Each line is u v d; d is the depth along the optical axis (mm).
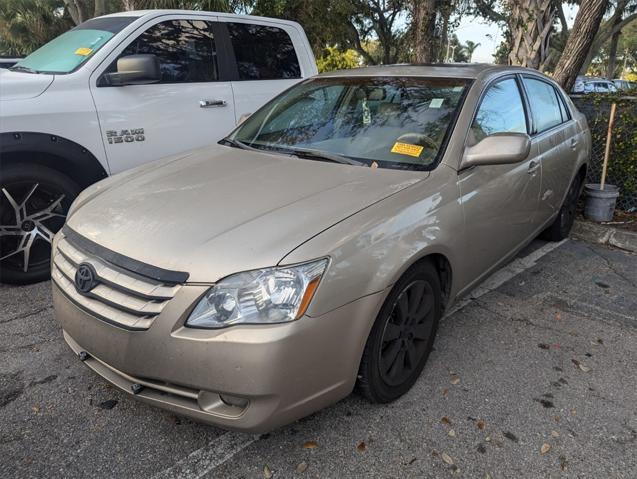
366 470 2203
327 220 2232
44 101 3695
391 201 2445
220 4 9008
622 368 2990
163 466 2199
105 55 4086
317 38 13203
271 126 3525
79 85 3922
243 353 1918
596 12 6102
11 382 2705
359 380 2377
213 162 3072
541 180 3838
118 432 2377
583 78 20234
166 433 2379
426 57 9703
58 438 2334
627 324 3482
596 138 5789
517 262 4496
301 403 2078
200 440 2342
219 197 2494
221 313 1963
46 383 2703
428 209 2553
